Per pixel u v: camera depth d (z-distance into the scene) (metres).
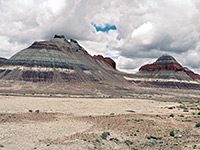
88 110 62.03
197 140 27.48
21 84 160.00
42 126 34.50
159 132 32.03
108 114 54.94
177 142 26.42
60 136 28.72
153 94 183.00
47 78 178.12
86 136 28.77
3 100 76.12
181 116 48.94
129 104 85.00
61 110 59.19
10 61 198.50
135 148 23.89
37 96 105.31
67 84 175.88
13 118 39.09
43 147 23.53
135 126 35.31
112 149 23.56
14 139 26.09
